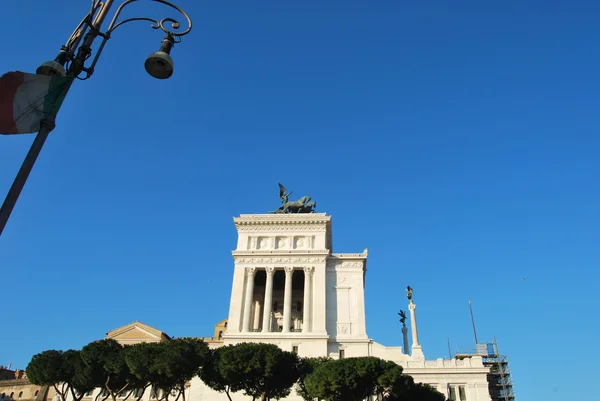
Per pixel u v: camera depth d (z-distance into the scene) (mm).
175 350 61188
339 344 93438
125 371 65000
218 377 64375
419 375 82812
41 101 17438
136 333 102625
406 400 64438
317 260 102125
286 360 64938
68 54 18156
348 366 60094
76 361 68812
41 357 69500
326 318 97500
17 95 17219
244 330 96375
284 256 103125
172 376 61312
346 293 100438
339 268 103188
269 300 99625
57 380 68625
